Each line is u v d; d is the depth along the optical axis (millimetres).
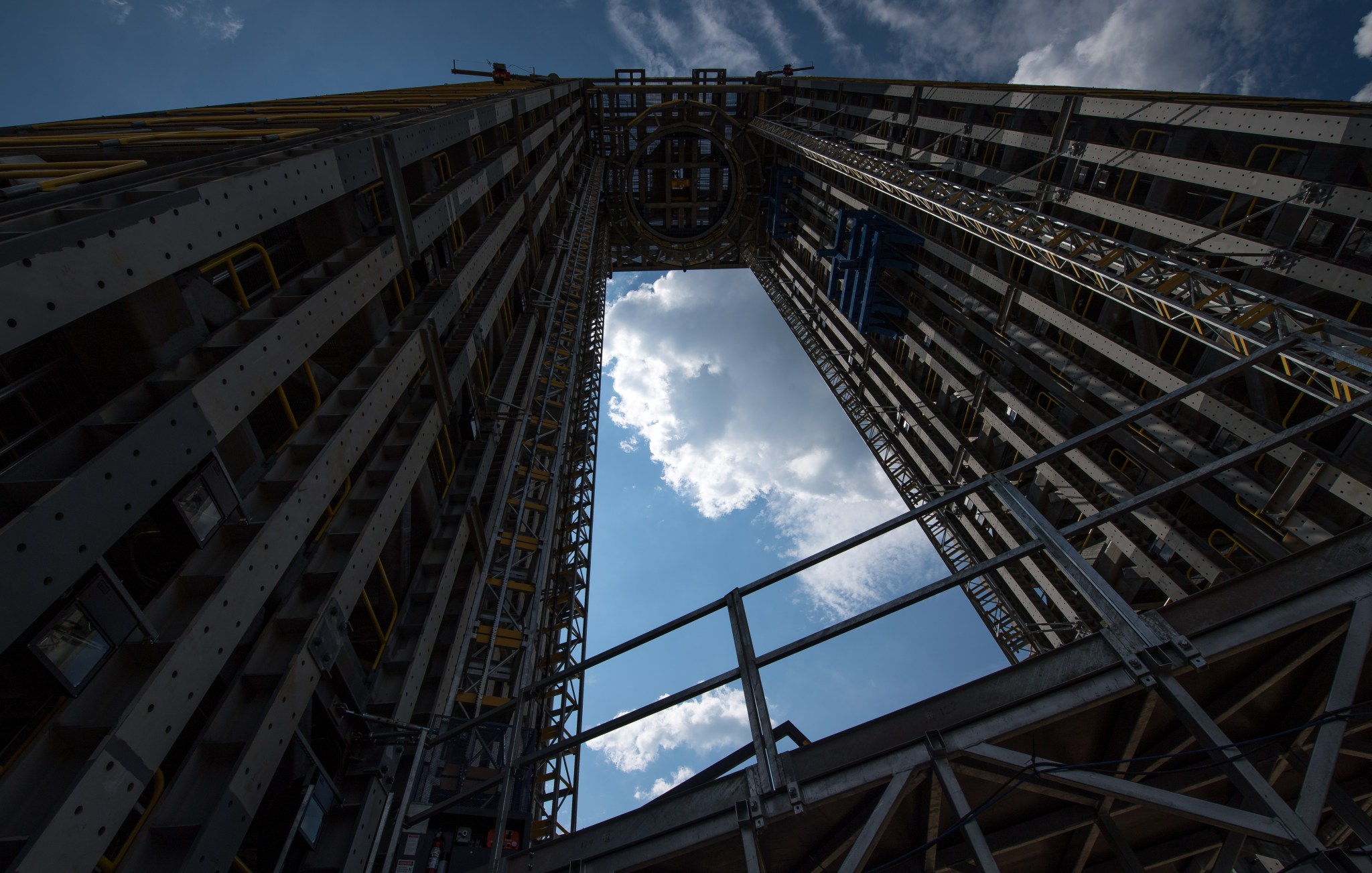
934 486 31219
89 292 4871
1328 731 4879
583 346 35562
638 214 50875
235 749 6145
